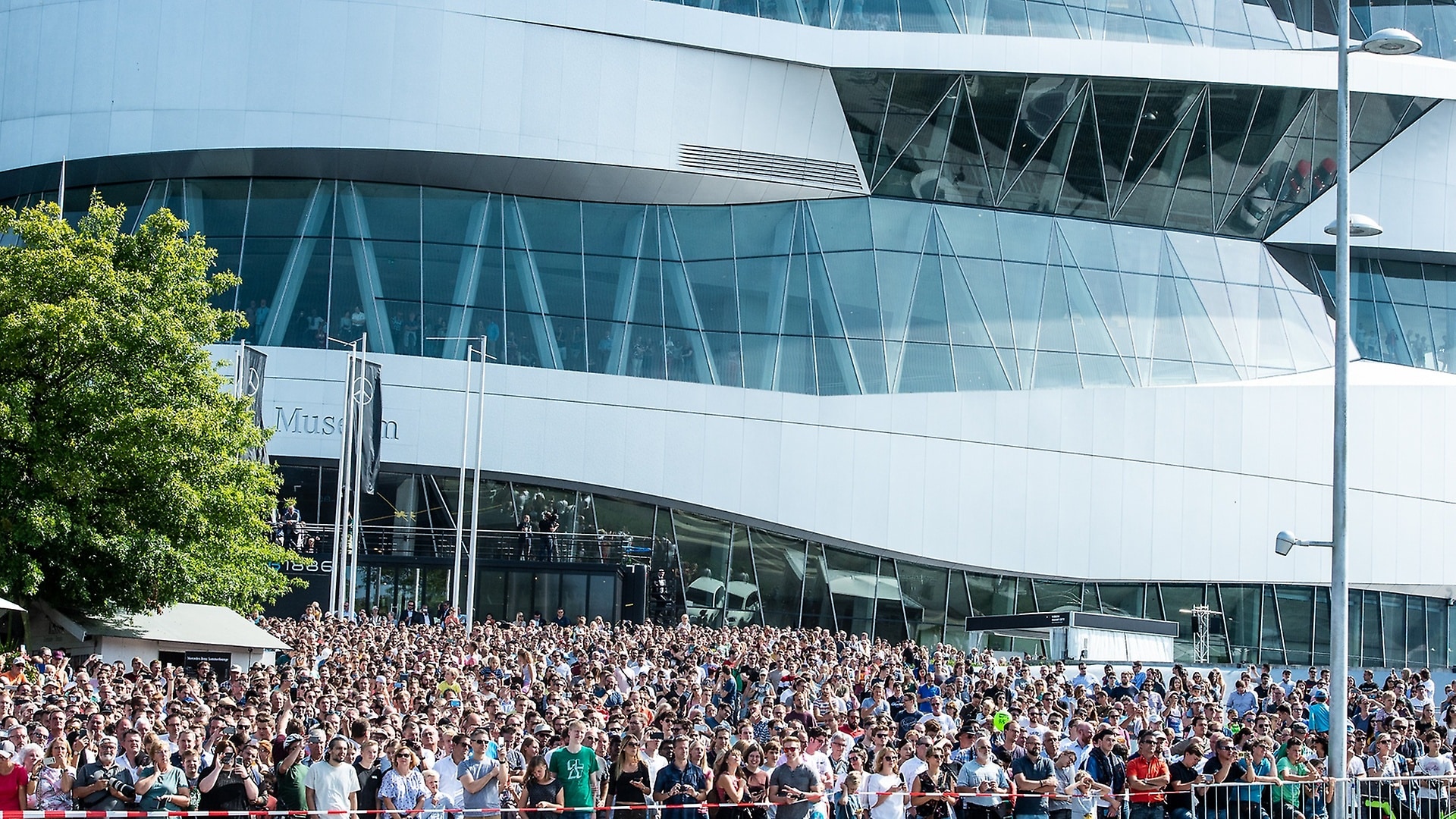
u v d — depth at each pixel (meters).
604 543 49.22
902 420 51.41
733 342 50.88
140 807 14.01
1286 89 52.53
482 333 49.22
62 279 28.38
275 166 50.00
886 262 52.09
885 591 51.59
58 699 17.88
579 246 50.78
